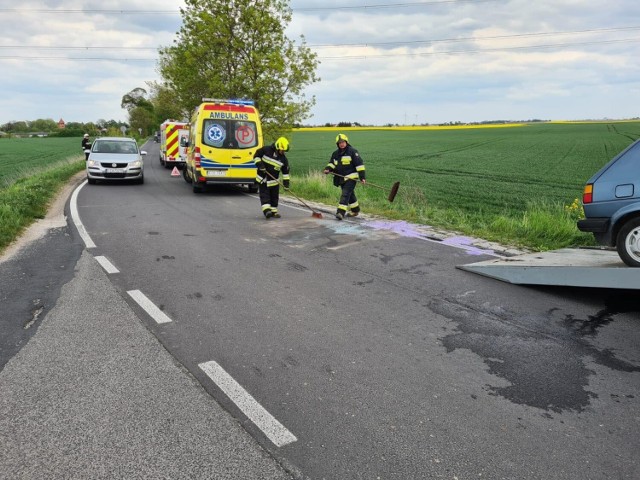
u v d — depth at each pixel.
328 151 48.25
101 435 2.95
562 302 5.35
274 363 3.90
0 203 10.08
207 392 3.45
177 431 3.00
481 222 10.41
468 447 2.89
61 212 11.23
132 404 3.28
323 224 9.97
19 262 6.77
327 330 4.57
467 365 3.91
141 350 4.09
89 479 2.59
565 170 29.61
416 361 3.97
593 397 3.45
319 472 2.67
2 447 2.83
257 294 5.57
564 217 9.62
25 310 4.95
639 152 5.38
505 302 5.36
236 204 13.04
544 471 2.69
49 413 3.17
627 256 5.37
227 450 2.84
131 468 2.67
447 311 5.09
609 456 2.82
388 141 63.84
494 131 86.00
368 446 2.89
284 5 22.31
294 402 3.35
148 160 35.69
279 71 21.78
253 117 15.27
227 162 14.99
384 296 5.54
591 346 4.26
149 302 5.23
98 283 5.87
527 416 3.21
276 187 10.78
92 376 3.64
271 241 8.36
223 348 4.15
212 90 22.64
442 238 8.61
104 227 9.41
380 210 11.59
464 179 24.78
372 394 3.46
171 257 7.17
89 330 4.47
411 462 2.76
